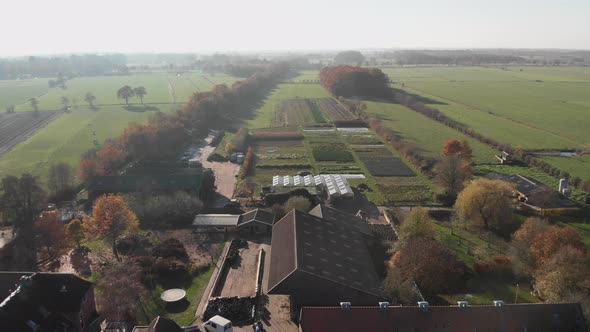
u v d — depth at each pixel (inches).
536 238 3730.3
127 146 7229.3
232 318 3280.0
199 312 3393.2
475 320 2736.2
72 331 2960.1
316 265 3427.7
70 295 3061.0
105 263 4131.4
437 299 3518.7
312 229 4013.3
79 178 6309.1
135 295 3351.4
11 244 4274.1
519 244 3875.5
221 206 5570.9
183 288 3732.8
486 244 4471.0
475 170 6914.4
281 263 3531.0
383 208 5502.0
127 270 3607.3
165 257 4146.2
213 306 3383.4
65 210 5319.9
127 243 4448.8
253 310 3336.6
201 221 4926.2
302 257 3469.5
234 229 4788.4
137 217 5032.0
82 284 3169.3
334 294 3294.8
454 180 5738.2
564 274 3206.2
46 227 4106.8
